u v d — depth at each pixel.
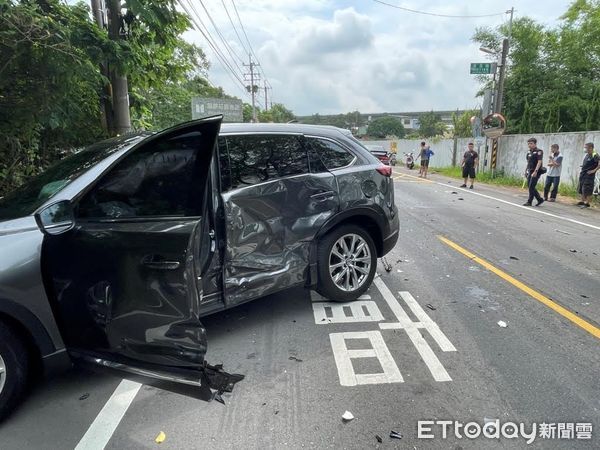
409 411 2.77
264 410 2.79
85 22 5.97
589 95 23.09
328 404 2.85
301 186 3.93
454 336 3.79
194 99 19.39
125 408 2.83
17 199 3.10
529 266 5.93
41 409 2.82
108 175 2.81
